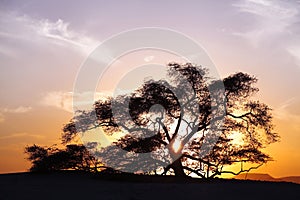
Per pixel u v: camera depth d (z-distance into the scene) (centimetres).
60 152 2959
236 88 3103
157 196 1717
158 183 2278
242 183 2302
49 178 2580
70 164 2956
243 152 3036
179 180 2636
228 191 1864
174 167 2978
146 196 1716
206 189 1906
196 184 2119
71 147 2959
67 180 2456
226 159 2998
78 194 1753
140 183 2242
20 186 2048
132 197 1688
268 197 1741
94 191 1845
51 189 1919
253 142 3133
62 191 1838
